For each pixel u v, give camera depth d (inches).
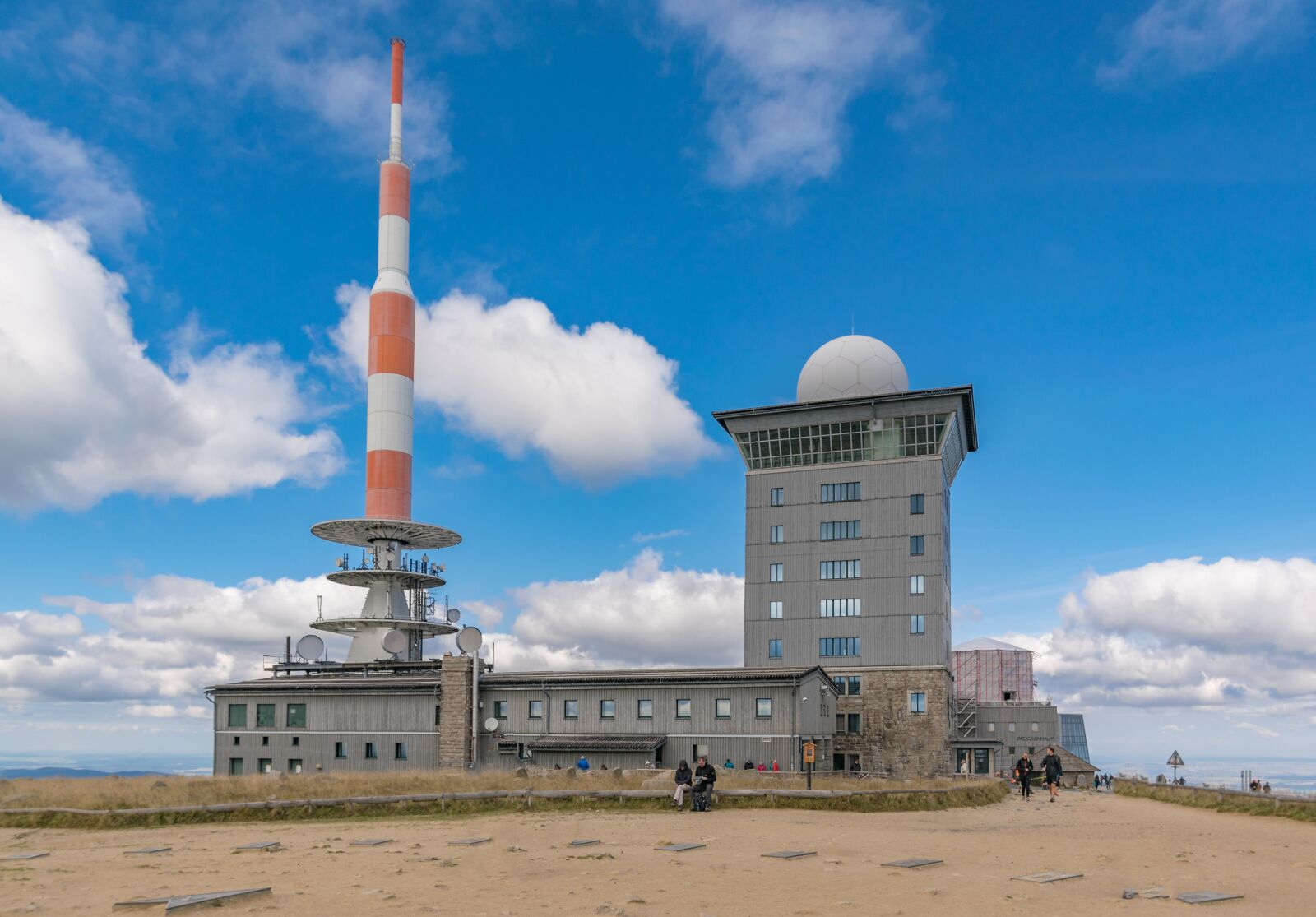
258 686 2824.8
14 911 581.3
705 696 2554.1
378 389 3907.5
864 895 613.9
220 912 564.1
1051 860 807.7
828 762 2915.8
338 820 1258.0
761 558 3912.4
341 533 3823.8
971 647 5649.6
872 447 3855.8
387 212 4055.1
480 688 2689.5
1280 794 1560.0
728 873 715.4
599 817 1249.4
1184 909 572.1
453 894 624.7
